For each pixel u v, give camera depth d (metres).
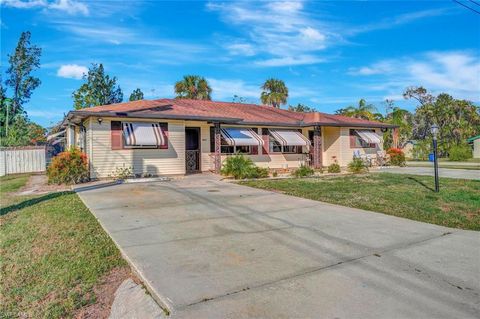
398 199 11.23
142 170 18.67
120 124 18.12
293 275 4.81
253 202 10.86
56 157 16.81
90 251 6.10
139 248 6.06
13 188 15.25
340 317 3.64
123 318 3.96
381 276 4.79
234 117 21.42
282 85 46.59
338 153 27.38
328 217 8.66
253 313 3.73
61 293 4.63
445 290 4.34
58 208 9.80
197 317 3.66
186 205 10.30
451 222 8.30
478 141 46.22
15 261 5.82
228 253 5.79
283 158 25.22
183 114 19.14
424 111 50.84
